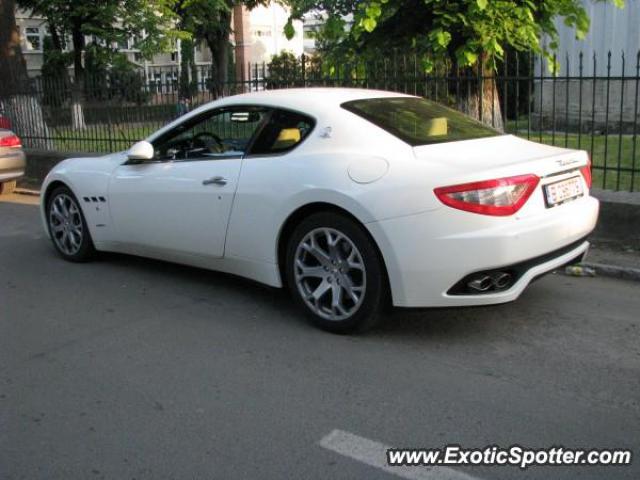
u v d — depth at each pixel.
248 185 5.15
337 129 4.86
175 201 5.70
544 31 8.20
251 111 5.39
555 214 4.52
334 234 4.67
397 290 4.42
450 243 4.21
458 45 7.87
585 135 13.20
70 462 3.31
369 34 8.23
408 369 4.25
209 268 5.70
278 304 5.52
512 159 4.51
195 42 32.97
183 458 3.32
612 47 13.77
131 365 4.42
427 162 4.42
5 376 4.30
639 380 4.03
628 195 6.79
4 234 8.38
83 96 11.95
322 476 3.14
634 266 6.06
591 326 4.89
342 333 4.79
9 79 13.55
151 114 10.92
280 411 3.76
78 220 6.83
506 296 4.34
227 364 4.39
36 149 12.75
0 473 3.24
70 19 26.03
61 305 5.64
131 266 6.74
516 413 3.67
